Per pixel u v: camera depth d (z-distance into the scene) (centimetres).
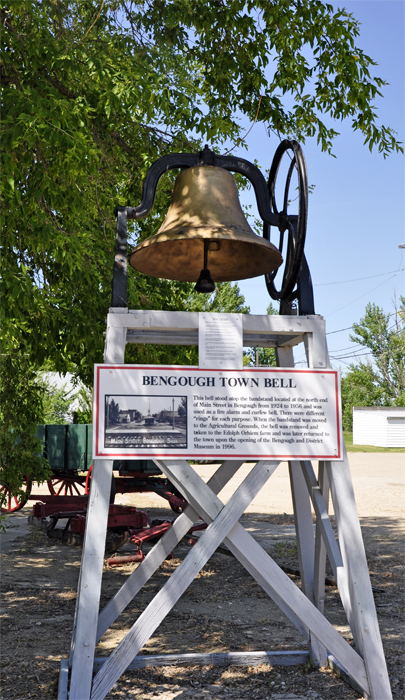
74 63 550
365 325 6181
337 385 388
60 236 535
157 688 371
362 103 782
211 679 387
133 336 420
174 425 367
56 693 363
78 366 812
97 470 354
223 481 446
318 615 362
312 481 425
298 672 401
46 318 616
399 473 2347
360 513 1303
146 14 738
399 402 5806
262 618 549
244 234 375
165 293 913
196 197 397
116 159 788
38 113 455
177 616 555
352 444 4734
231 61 770
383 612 571
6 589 649
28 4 525
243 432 373
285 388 381
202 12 718
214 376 375
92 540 345
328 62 788
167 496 1163
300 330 394
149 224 849
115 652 345
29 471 760
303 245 394
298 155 390
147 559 423
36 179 533
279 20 734
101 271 714
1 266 523
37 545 934
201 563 358
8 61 546
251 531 1053
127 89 591
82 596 337
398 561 809
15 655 439
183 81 763
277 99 828
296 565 759
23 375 740
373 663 354
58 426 1306
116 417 361
